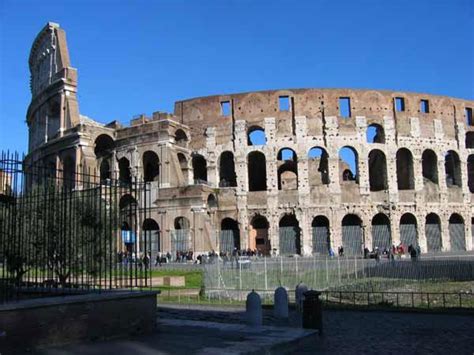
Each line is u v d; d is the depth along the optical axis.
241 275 43.84
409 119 84.75
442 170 85.19
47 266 27.52
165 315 25.83
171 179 77.69
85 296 16.75
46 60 100.50
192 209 74.12
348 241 79.75
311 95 84.06
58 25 98.12
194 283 44.03
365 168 81.94
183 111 87.56
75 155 83.44
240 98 85.31
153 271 49.47
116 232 28.64
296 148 82.62
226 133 84.88
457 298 35.56
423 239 81.56
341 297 34.19
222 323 21.34
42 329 15.26
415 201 82.31
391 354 16.44
